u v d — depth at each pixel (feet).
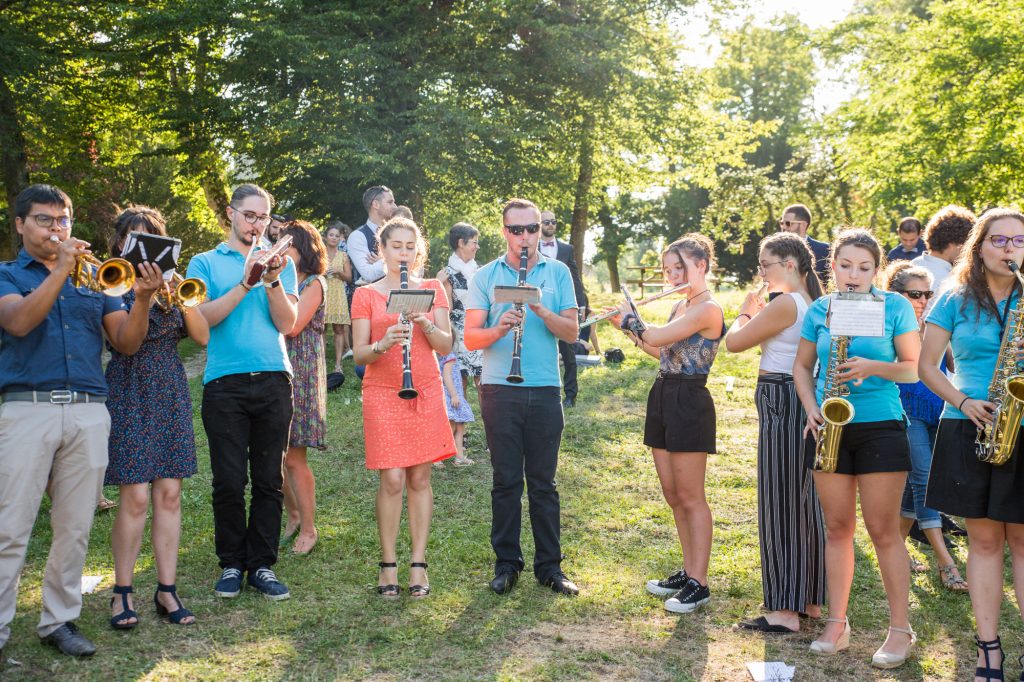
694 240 14.79
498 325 15.33
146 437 13.47
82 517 12.53
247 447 15.12
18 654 12.48
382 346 14.67
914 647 13.38
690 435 14.62
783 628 13.91
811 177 86.43
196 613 14.10
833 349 12.47
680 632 13.88
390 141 54.19
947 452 12.03
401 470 15.10
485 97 61.21
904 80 65.92
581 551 17.40
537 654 12.98
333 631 13.58
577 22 62.08
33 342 12.16
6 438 11.97
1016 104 59.11
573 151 66.13
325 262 17.38
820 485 13.02
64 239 12.38
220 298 14.40
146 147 73.51
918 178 62.54
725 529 18.76
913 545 18.01
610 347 41.04
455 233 23.82
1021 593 11.69
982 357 11.85
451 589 15.35
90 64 58.70
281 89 56.85
